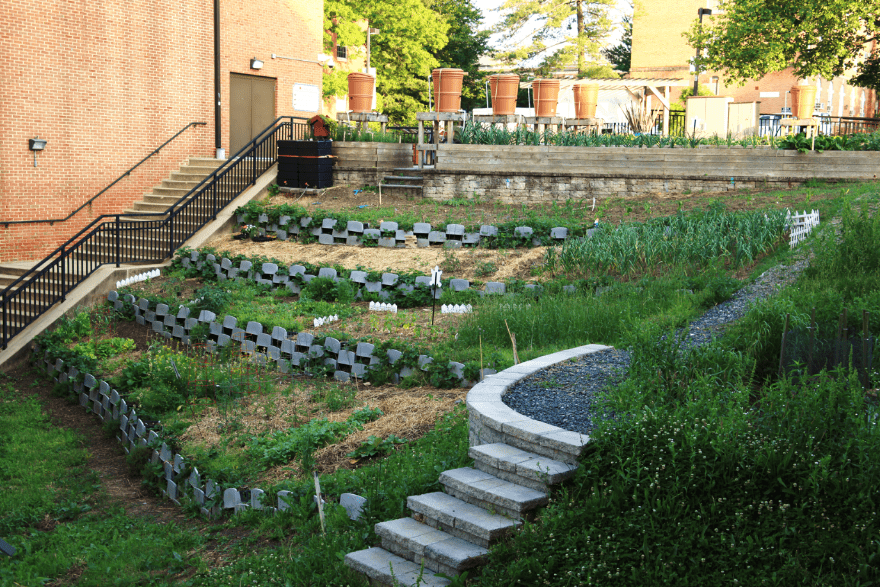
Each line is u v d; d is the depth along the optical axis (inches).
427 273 507.5
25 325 546.6
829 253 385.4
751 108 1125.1
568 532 184.2
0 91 652.7
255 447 317.1
